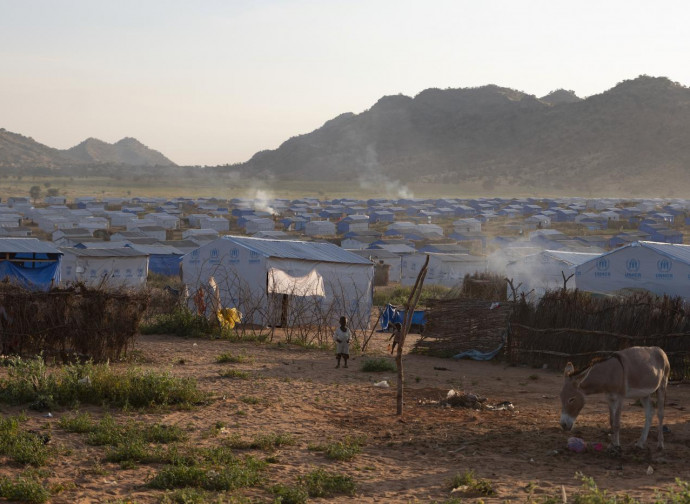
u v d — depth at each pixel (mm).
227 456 10750
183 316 31125
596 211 193375
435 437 12977
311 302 37406
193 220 151750
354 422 14219
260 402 15625
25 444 10695
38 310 20219
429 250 89312
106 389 15039
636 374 11523
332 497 9242
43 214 143625
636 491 9539
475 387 19734
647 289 30281
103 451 11133
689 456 11672
